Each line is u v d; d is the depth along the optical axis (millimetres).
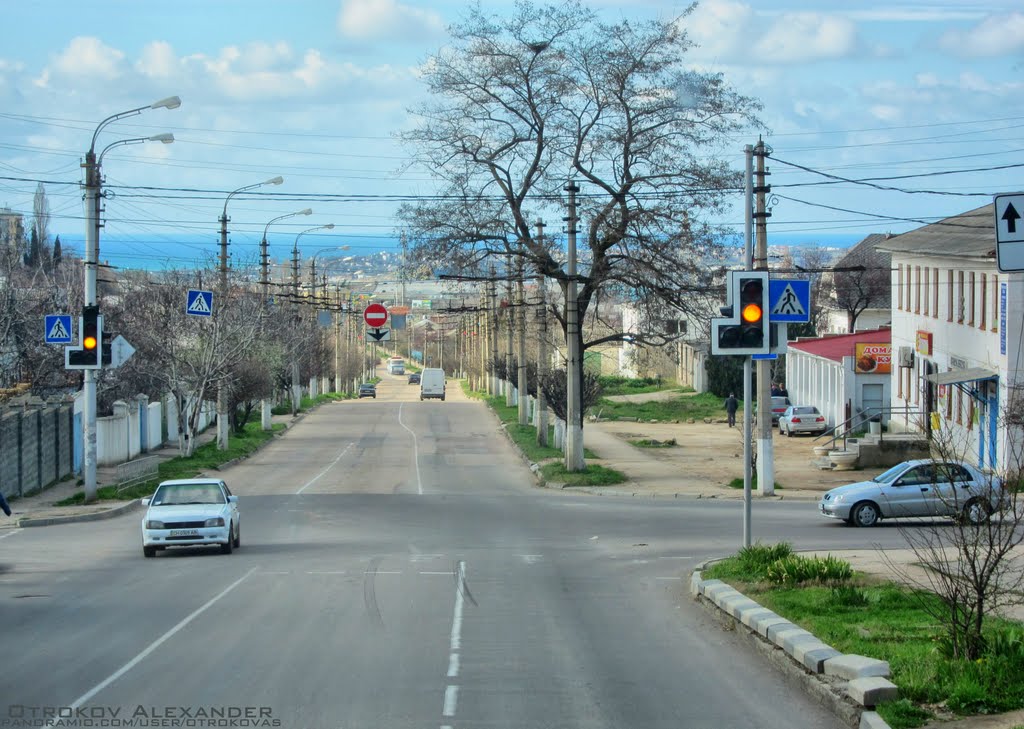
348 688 10828
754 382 70062
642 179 36094
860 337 60000
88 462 31672
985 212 44344
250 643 13078
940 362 41781
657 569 20156
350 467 44562
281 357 66375
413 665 11922
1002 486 11570
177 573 19344
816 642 11875
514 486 37594
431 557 21672
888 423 51812
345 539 25000
